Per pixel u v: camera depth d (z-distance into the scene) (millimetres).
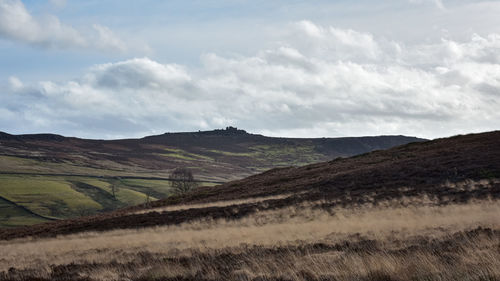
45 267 21672
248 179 78188
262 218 41469
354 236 21672
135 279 15492
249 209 46688
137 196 191000
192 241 28078
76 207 166000
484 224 20203
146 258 21562
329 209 40438
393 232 21453
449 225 21828
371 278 11109
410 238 18562
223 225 40750
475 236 16172
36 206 160125
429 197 38094
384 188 45312
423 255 12656
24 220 143500
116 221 52156
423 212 31500
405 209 34000
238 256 18516
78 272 18766
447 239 16844
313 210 41094
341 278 11461
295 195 50531
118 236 40094
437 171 47625
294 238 23922
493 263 10133
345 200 43156
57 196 176375
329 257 14914
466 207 30594
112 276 16438
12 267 23594
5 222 139375
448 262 11867
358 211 37375
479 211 28047
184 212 50844
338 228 26453
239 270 14375
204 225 42125
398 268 11398
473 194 36000
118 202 181375
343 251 16953
